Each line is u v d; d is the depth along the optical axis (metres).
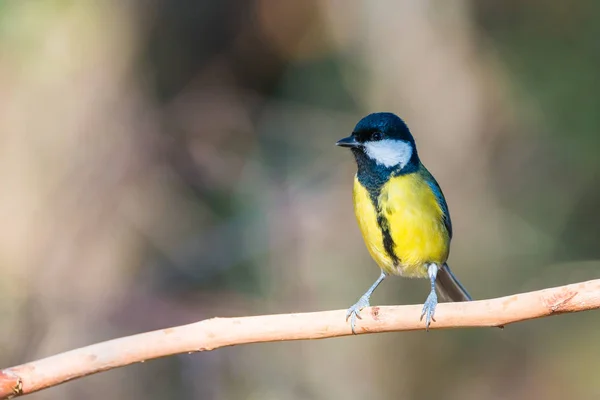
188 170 14.34
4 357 12.00
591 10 15.14
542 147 14.72
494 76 14.62
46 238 13.01
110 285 13.02
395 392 12.77
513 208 14.47
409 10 14.34
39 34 13.53
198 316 12.88
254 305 13.24
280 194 14.07
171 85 15.24
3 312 12.34
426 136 14.16
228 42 16.06
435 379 13.12
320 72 15.62
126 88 14.34
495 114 14.59
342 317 5.20
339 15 15.14
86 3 13.93
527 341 13.97
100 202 13.40
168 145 14.33
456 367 13.35
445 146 14.10
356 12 14.85
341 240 13.43
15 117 13.39
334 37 15.51
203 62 15.76
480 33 14.73
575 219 14.60
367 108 14.70
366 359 12.73
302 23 15.77
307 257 13.41
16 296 12.51
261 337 5.17
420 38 14.31
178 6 15.41
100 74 14.04
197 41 15.77
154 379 12.03
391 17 14.41
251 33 16.94
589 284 4.77
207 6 15.80
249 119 15.34
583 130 14.80
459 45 14.35
